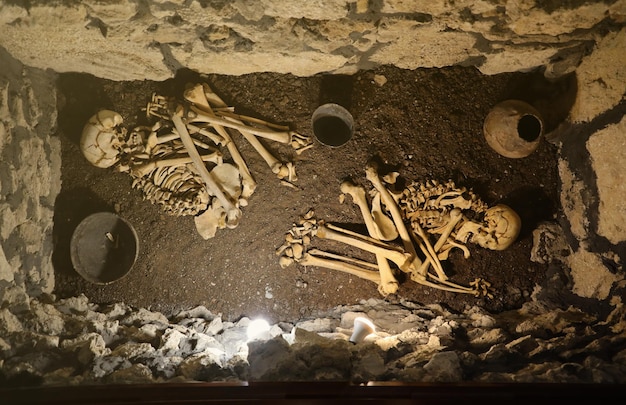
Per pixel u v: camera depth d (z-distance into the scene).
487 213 2.29
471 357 1.86
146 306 2.26
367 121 2.30
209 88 2.23
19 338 1.86
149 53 2.08
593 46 2.12
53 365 1.81
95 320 2.10
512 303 2.36
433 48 2.16
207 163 2.25
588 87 2.17
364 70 2.29
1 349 1.78
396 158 2.31
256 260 2.29
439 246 2.30
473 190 2.33
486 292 2.34
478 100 2.32
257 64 2.19
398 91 2.30
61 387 1.64
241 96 2.27
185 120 2.18
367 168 2.26
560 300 2.31
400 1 1.88
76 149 2.24
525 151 2.22
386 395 1.62
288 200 2.30
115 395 1.60
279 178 2.29
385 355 1.92
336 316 2.29
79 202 2.24
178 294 2.27
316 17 1.93
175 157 2.22
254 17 1.93
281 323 2.26
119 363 1.83
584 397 1.61
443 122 2.32
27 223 2.07
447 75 2.31
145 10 1.88
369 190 2.30
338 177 2.30
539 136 2.18
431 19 1.97
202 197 2.22
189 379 1.79
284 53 2.11
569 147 2.30
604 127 2.12
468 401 1.59
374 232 2.27
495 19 1.98
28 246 2.08
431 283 2.31
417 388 1.64
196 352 1.98
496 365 1.87
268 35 2.01
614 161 2.08
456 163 2.32
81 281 2.24
